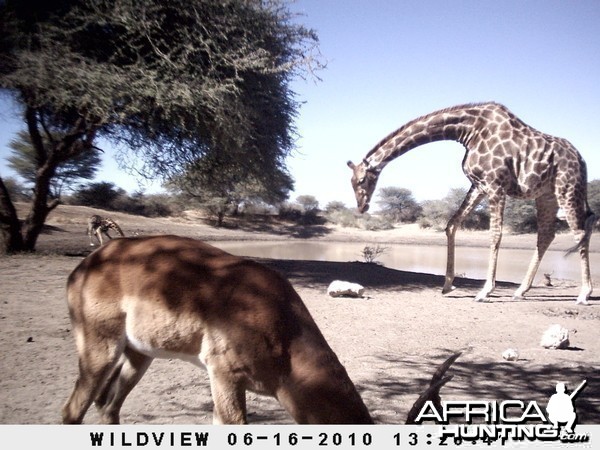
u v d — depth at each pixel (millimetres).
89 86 13664
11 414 4922
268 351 3488
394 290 13867
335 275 16281
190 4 14602
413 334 8828
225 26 15094
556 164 12281
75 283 3992
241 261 3883
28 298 10258
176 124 15500
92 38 14984
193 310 3604
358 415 3381
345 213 57000
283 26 16516
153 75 14055
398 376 6586
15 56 14562
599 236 38781
